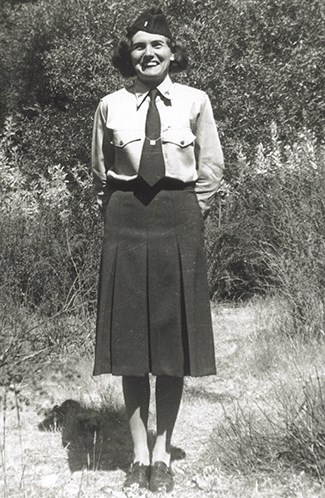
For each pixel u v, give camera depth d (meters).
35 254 7.16
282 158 11.06
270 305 8.22
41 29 17.62
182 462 4.08
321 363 5.91
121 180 3.73
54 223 7.83
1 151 9.72
